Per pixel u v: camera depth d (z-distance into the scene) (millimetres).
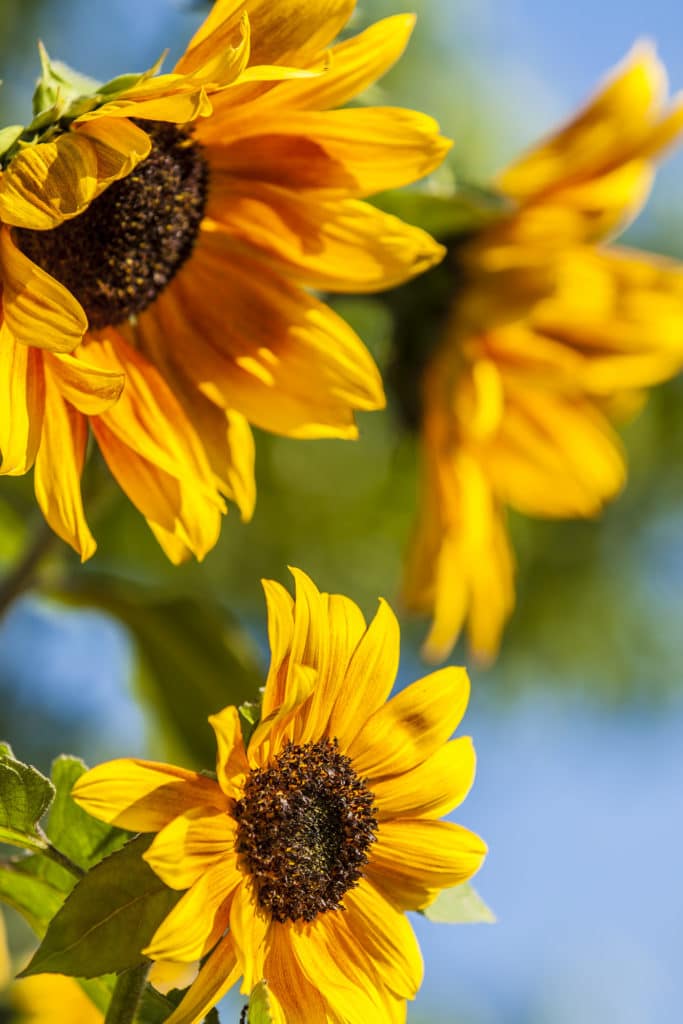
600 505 1094
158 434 880
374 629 804
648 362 1066
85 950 754
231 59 796
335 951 800
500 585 1093
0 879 806
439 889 806
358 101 915
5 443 809
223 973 767
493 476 1092
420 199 1008
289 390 896
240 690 1012
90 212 866
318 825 799
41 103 813
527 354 1065
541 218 1038
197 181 878
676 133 1036
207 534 870
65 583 1006
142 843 761
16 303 803
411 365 1051
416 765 811
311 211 883
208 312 894
